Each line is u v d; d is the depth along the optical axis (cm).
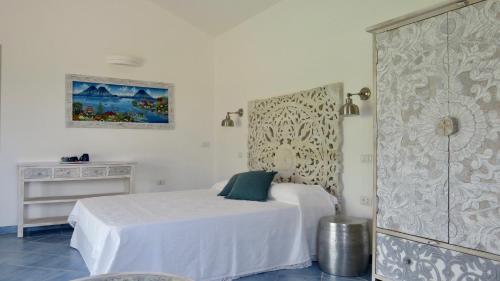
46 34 486
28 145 477
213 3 513
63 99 497
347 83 371
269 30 486
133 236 267
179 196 410
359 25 359
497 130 209
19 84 471
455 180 229
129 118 543
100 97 522
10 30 465
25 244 415
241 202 367
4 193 464
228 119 520
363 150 354
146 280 170
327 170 387
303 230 340
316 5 410
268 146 479
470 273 220
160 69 569
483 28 215
